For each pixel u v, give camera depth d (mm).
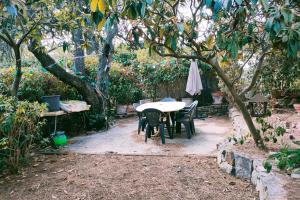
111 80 9852
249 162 3650
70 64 8766
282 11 1643
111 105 9688
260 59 3715
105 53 8156
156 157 4902
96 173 4215
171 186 3670
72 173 4254
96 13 1754
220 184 3682
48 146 5906
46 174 4258
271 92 7879
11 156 4473
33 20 4660
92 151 5531
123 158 4914
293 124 5383
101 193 3541
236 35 2160
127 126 8211
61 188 3729
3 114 4383
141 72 10523
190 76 9148
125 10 1907
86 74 9195
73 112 6945
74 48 7738
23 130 4746
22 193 3629
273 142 4199
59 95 6961
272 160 3461
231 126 7582
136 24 2453
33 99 6758
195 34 2707
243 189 3486
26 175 4246
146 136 6164
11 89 5254
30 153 5328
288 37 1729
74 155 5227
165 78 10453
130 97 10336
